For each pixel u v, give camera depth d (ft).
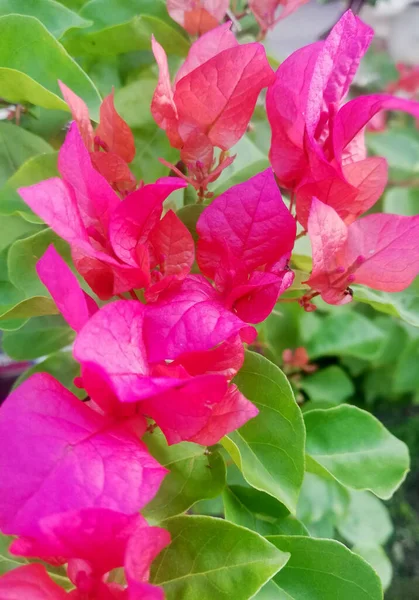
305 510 1.08
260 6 0.74
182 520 0.55
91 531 0.38
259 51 0.53
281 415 0.58
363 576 0.61
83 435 0.42
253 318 0.52
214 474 0.59
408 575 1.75
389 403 1.96
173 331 0.45
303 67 0.56
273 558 0.51
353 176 0.56
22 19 0.61
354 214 0.57
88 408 0.45
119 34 0.75
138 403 0.46
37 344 0.79
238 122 0.58
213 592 0.51
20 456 0.40
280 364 1.37
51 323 0.76
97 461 0.41
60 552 0.40
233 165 0.76
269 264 0.53
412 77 1.84
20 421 0.42
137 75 0.80
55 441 0.41
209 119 0.58
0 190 0.66
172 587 0.52
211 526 0.54
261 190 0.51
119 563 0.41
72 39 0.76
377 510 1.40
